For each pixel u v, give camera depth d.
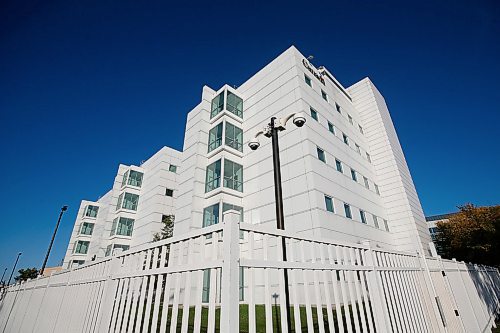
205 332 6.38
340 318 3.55
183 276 3.21
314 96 17.75
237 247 2.77
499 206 17.39
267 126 6.77
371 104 24.28
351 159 18.92
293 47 18.03
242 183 17.00
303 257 3.54
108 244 28.30
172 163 29.72
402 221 19.73
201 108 19.66
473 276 10.65
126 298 3.96
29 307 8.77
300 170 14.23
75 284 5.85
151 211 26.64
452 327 6.40
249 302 2.69
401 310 4.89
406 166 24.55
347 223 14.73
